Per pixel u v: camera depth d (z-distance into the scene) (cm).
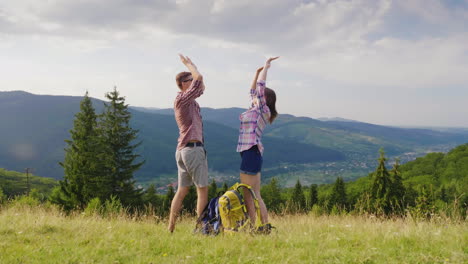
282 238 444
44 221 532
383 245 407
